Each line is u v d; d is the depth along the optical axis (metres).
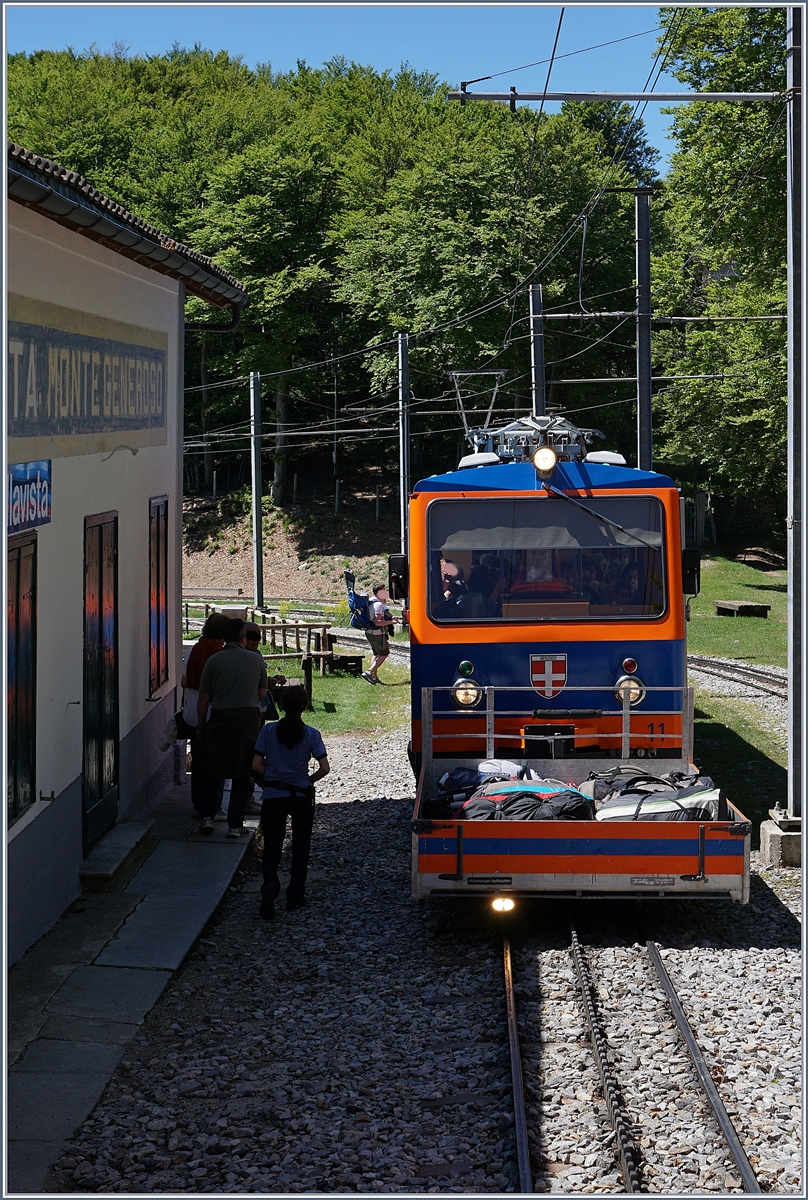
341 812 11.99
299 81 78.81
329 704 18.88
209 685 10.11
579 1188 4.92
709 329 40.53
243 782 10.36
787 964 7.51
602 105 59.06
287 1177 5.04
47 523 7.75
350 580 22.41
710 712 17.92
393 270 48.72
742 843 7.69
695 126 29.33
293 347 55.28
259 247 53.09
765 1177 4.96
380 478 58.84
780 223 29.12
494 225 44.28
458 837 7.83
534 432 10.10
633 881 7.75
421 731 9.23
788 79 10.15
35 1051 6.18
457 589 9.59
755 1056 6.15
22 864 7.32
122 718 10.34
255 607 34.19
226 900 9.02
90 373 9.07
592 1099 5.67
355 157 57.16
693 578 9.84
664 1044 6.27
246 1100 5.79
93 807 9.17
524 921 8.50
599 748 9.52
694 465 51.00
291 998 7.14
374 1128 5.46
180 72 76.81
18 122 59.28
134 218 9.34
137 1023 6.58
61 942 7.71
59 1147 5.25
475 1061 6.14
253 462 37.12
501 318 44.53
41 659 7.62
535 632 9.52
